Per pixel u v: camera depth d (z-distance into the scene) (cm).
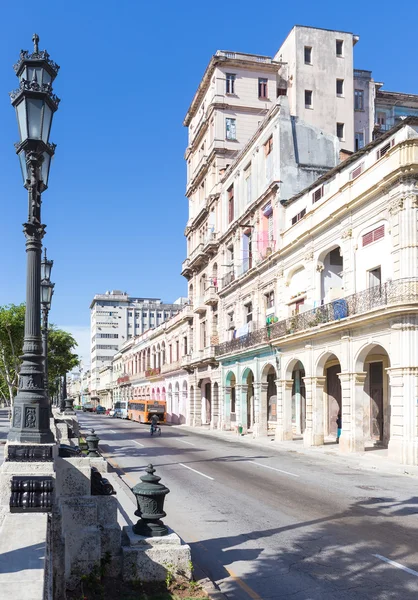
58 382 7531
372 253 2448
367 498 1404
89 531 732
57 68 761
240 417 3991
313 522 1144
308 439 2819
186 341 6159
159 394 7425
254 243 3909
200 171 5234
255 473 1881
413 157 2175
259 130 3875
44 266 1712
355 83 4903
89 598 679
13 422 711
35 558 442
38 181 753
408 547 955
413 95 5244
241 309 4225
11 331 4025
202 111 5294
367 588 766
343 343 2531
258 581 804
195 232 5625
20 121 745
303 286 3206
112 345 14925
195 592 709
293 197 3369
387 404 2655
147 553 737
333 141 3706
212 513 1238
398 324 2122
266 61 4812
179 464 2145
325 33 4712
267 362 3481
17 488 602
